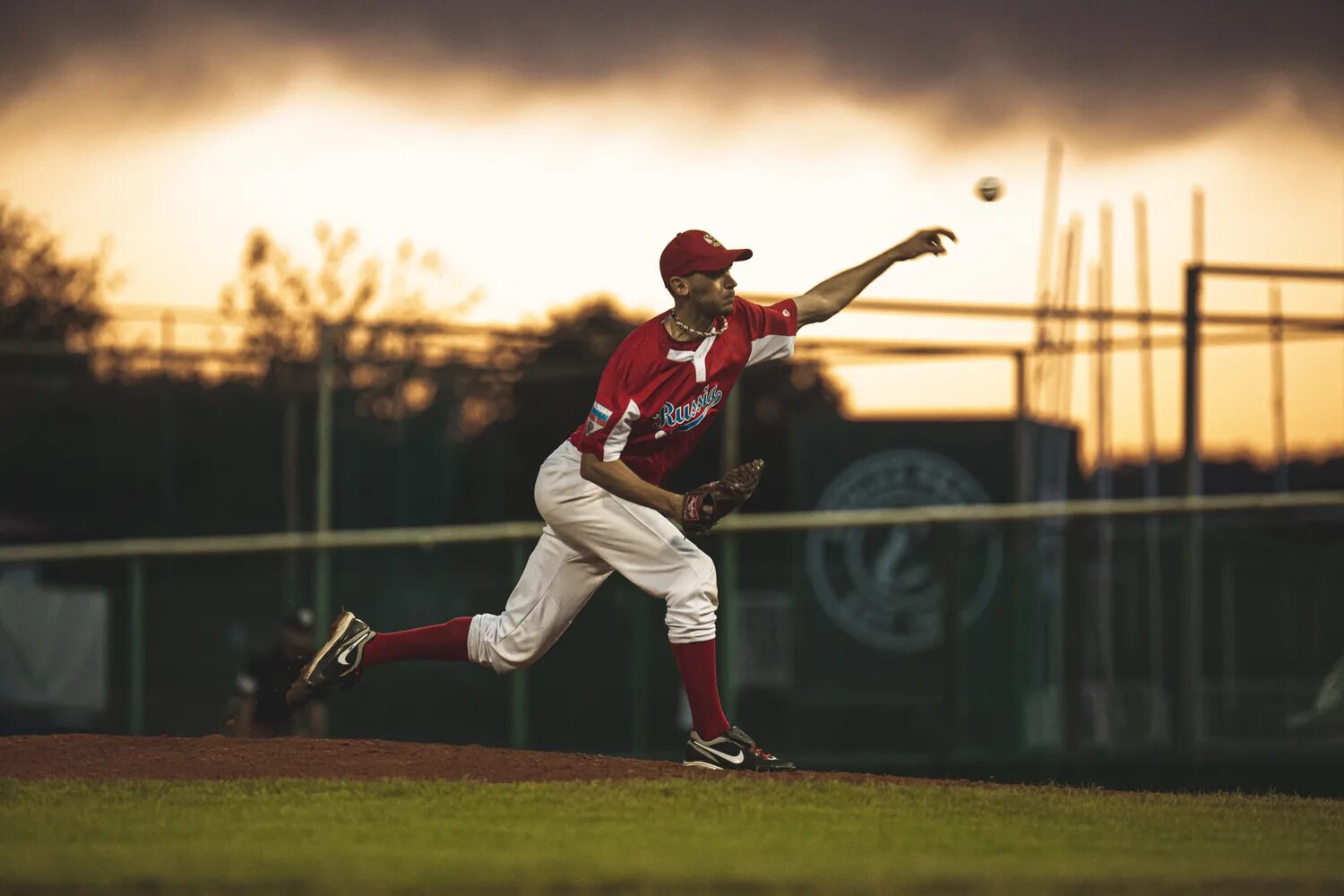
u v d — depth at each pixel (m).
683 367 20.16
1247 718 45.09
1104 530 51.72
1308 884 15.24
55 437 90.88
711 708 21.28
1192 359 44.34
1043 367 60.25
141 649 47.12
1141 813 19.89
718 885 14.52
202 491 90.62
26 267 106.94
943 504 54.47
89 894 13.94
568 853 15.98
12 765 21.30
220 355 58.03
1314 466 71.50
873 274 21.84
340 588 50.72
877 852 16.50
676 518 19.70
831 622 49.38
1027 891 14.66
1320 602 45.06
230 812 18.20
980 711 47.72
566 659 50.44
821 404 106.44
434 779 20.53
